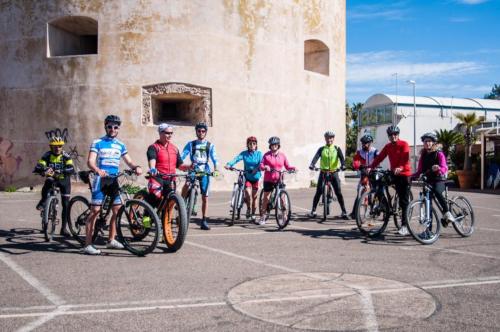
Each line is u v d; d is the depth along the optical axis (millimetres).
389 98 47406
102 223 7266
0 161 19469
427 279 5637
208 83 18578
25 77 19062
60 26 19438
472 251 7324
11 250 7281
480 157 24703
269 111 19953
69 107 18438
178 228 7000
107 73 18234
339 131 23656
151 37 18188
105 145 7023
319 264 6406
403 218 8586
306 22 21391
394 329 4031
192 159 9289
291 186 20625
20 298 4867
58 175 8055
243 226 10008
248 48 19391
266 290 5156
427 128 47562
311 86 21562
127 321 4211
